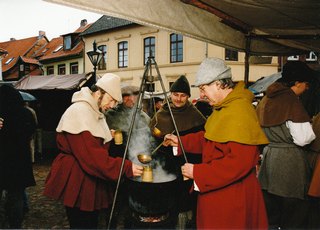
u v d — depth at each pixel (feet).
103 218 12.25
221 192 5.81
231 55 60.59
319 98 14.58
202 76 5.98
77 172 6.87
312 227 7.89
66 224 12.34
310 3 7.82
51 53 101.81
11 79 105.91
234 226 5.73
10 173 9.56
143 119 9.74
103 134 7.02
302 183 7.56
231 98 5.89
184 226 8.57
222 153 5.84
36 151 32.27
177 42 64.95
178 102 9.54
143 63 70.38
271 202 8.23
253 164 5.65
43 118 34.04
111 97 7.22
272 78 32.58
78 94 7.09
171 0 7.98
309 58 36.42
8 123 9.62
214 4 8.41
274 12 8.91
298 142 7.36
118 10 6.56
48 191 6.86
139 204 7.82
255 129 5.67
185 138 7.68
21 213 9.90
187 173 5.91
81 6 5.82
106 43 78.02
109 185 7.45
